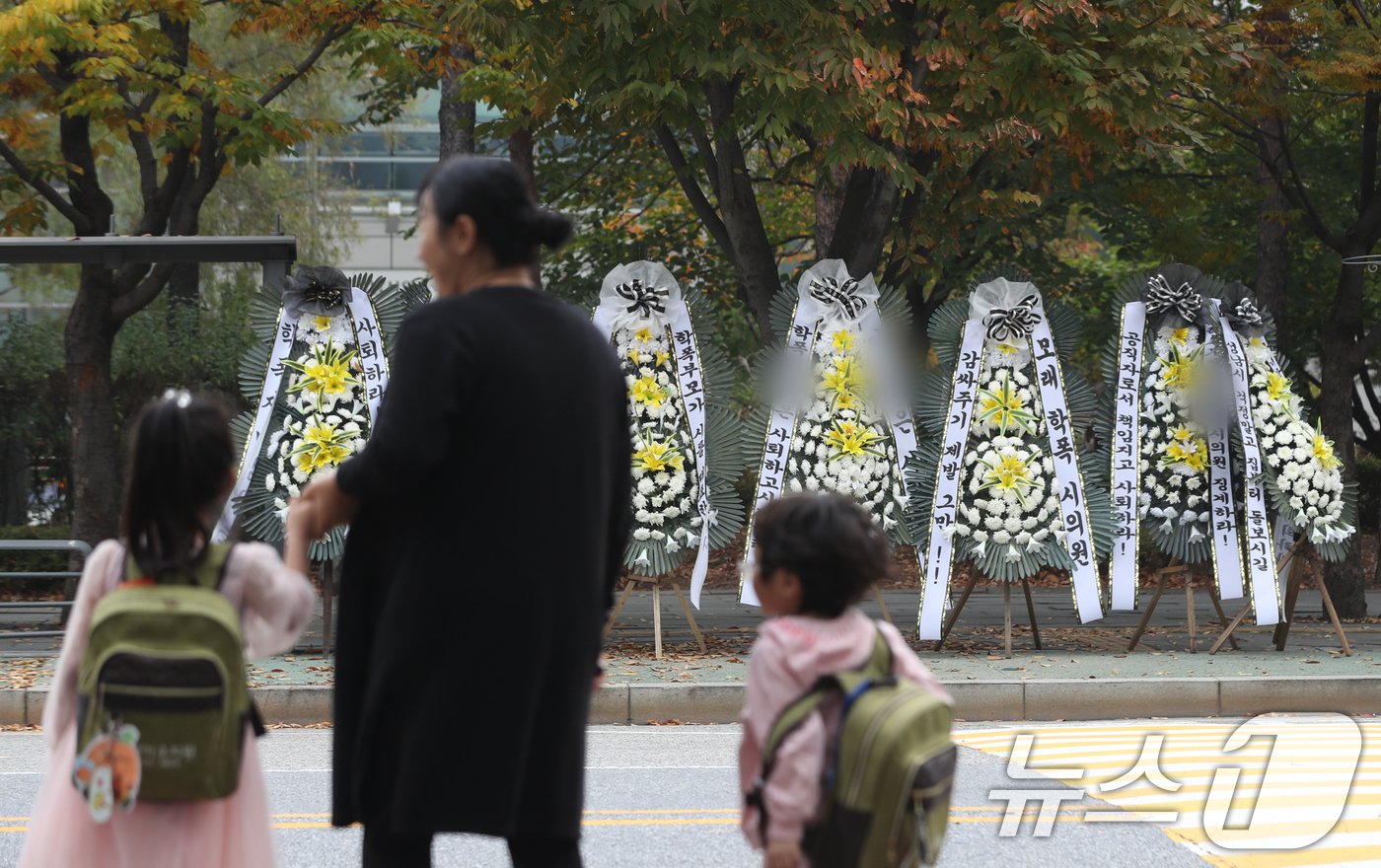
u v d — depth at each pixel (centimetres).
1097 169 3534
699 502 2502
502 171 742
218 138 3141
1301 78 3322
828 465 2544
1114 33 2898
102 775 656
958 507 2538
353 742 720
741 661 2400
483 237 736
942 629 2561
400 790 689
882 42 2914
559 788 703
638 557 2439
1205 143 3147
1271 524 2608
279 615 709
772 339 3148
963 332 2584
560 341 730
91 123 3516
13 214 3250
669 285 2547
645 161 4372
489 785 683
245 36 4638
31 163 3150
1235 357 2578
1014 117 2891
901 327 2609
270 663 2366
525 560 696
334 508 706
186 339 4031
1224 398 2573
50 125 4144
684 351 2541
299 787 1553
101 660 661
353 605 727
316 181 5969
